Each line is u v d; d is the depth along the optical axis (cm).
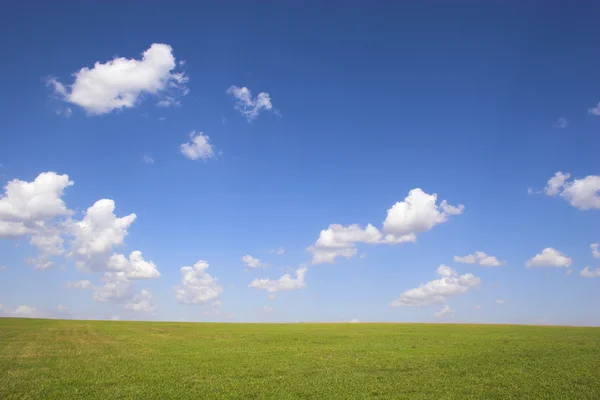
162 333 9362
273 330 10606
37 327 10431
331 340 7381
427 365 4212
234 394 2922
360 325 13425
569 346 5884
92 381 3372
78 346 6294
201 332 9756
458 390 3011
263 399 2781
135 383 3309
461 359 4628
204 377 3597
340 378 3522
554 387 3077
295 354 5269
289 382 3356
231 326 12750
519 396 2822
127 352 5509
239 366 4228
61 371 3884
